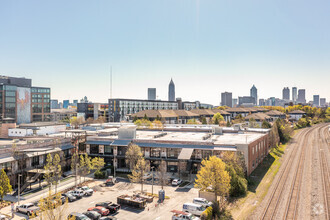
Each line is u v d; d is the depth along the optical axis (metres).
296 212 41.31
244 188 50.44
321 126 172.38
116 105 189.38
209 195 46.69
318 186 54.22
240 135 85.94
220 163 44.19
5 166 52.69
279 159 82.44
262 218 39.16
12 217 39.59
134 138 74.31
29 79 166.12
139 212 42.06
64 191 51.94
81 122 164.50
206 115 196.50
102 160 63.34
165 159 66.94
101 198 48.66
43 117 164.12
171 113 168.00
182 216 37.72
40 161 61.59
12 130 78.25
